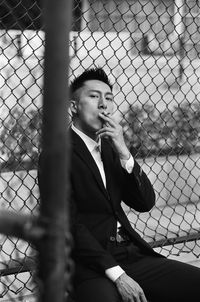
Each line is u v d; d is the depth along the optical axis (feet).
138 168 10.80
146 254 11.10
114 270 10.09
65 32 4.76
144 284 10.82
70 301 10.19
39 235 4.82
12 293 12.31
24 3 15.08
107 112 10.73
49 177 4.87
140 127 19.25
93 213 10.59
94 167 10.54
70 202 10.29
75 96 10.87
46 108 4.83
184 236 14.74
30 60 16.85
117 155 10.79
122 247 10.82
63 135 4.84
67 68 4.80
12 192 15.51
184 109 20.59
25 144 15.14
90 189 10.48
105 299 9.81
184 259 14.92
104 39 23.58
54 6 4.71
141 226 17.51
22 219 4.84
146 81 24.06
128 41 24.79
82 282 10.14
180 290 10.73
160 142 19.43
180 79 23.27
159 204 19.48
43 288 4.99
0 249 12.92
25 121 15.49
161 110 22.74
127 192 11.08
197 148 20.15
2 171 15.39
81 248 10.17
